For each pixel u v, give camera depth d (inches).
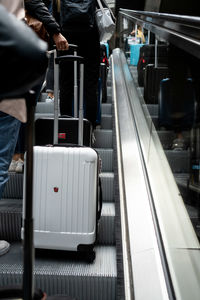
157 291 54.4
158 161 96.7
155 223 72.9
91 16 106.6
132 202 81.8
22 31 17.0
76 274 63.6
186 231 66.2
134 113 142.1
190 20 59.6
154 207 78.9
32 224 23.5
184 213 69.6
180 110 79.1
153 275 58.2
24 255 23.4
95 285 63.4
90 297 63.7
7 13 17.0
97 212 70.6
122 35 314.0
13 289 25.5
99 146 126.1
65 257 71.0
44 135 87.2
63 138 87.3
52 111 144.6
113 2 538.9
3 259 68.0
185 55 75.2
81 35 110.0
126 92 170.9
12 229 77.3
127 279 60.1
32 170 23.1
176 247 64.0
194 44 58.6
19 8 42.5
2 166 65.8
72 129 87.3
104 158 109.2
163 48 107.3
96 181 68.9
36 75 17.6
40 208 68.1
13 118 65.7
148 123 129.0
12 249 73.2
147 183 89.9
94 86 116.7
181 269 58.2
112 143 125.4
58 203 67.7
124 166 99.5
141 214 76.8
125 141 115.6
